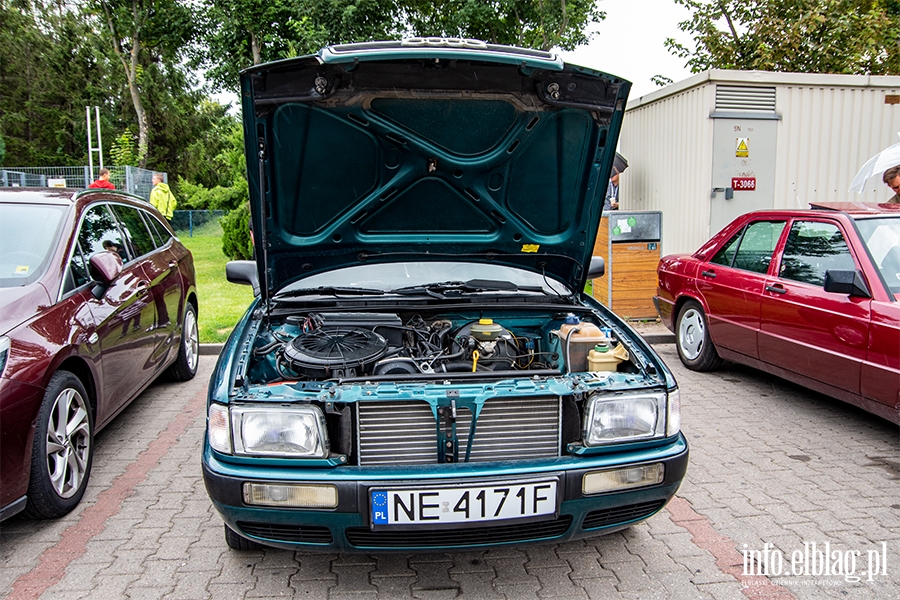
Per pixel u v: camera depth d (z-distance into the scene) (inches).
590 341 115.7
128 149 1094.4
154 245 203.3
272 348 116.7
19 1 1553.9
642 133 369.4
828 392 172.6
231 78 861.2
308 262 141.9
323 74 110.0
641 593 101.8
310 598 100.7
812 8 418.9
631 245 304.7
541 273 150.9
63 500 125.9
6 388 109.1
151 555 113.3
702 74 305.7
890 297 153.2
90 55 1539.1
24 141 1501.0
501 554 114.6
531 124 123.6
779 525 123.8
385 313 131.4
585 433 96.4
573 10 793.6
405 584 104.7
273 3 812.6
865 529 121.9
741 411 191.2
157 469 151.3
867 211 179.6
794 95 312.5
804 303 175.8
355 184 130.2
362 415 95.9
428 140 124.6
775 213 203.6
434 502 89.0
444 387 95.7
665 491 98.2
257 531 93.7
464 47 107.9
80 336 132.7
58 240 143.7
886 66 433.1
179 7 973.2
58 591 102.3
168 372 220.2
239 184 582.6
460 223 140.5
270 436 92.1
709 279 221.9
